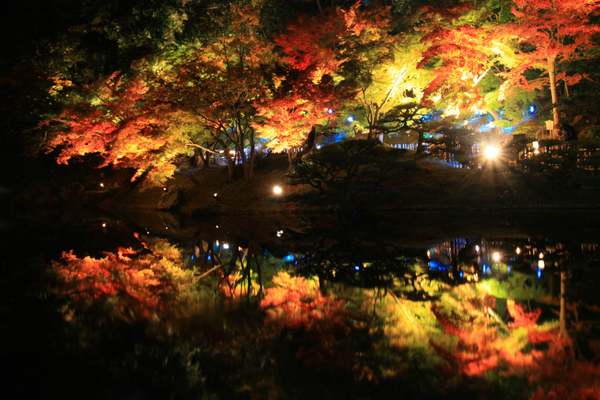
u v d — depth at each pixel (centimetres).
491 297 774
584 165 1941
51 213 2438
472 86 2295
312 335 619
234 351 561
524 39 2277
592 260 1005
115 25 2355
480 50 2250
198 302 784
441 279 920
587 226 1452
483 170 2042
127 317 680
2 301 738
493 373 502
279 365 524
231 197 2402
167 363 510
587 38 2105
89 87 2227
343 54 2366
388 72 2509
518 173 1964
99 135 2206
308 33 2166
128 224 2023
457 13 2167
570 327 623
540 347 562
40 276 952
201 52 2262
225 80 2161
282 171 2573
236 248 1401
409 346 578
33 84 2198
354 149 2027
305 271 1046
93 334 592
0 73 2209
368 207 1916
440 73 2173
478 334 610
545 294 777
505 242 1259
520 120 2914
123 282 929
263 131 2106
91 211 2573
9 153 2577
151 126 2208
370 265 1084
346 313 714
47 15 2417
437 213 1866
